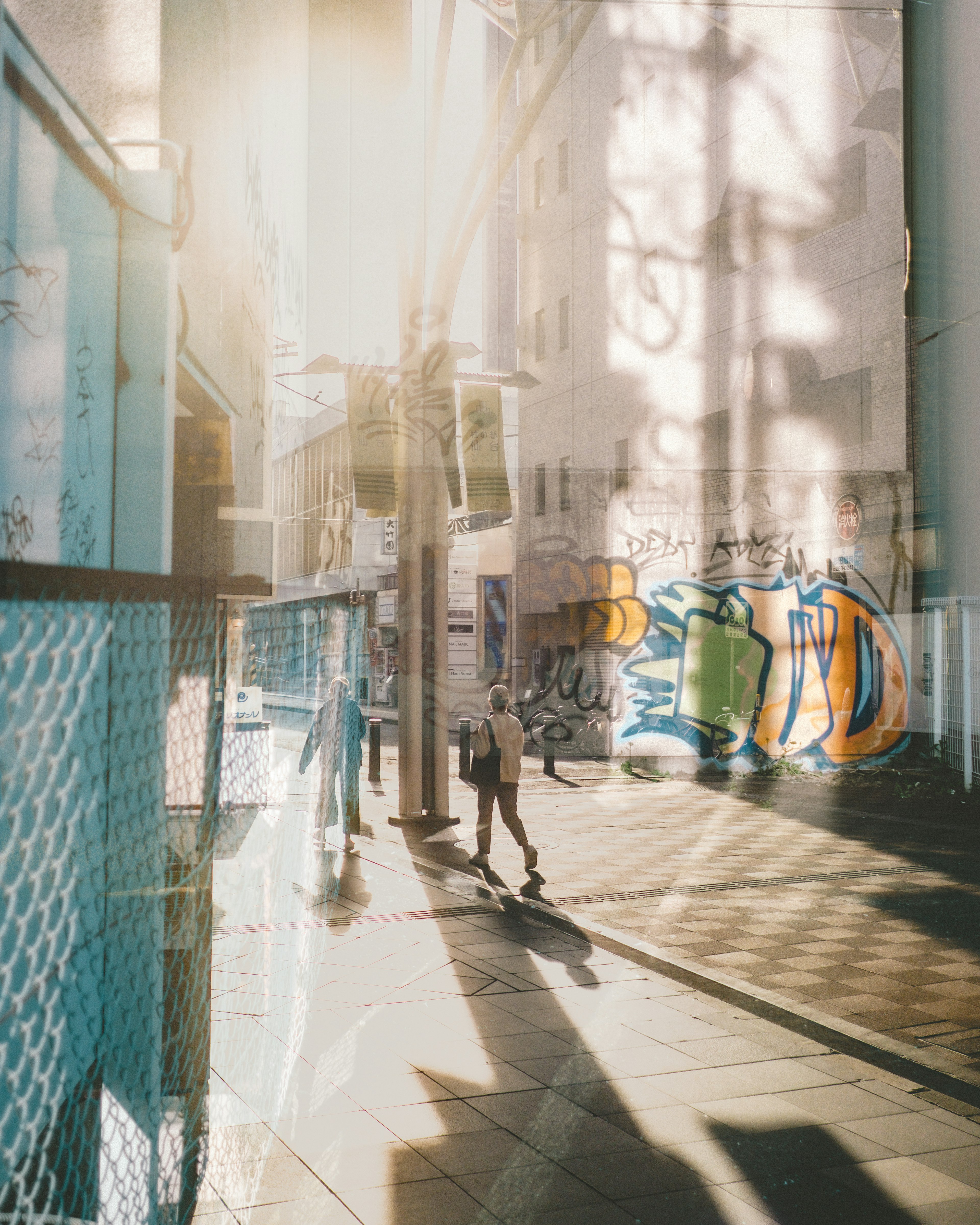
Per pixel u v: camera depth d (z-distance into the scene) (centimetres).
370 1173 301
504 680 2342
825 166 1648
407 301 1195
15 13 271
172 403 258
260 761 807
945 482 1408
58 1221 209
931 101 1391
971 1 1359
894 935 620
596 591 1933
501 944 583
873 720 1484
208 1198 281
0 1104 187
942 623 1348
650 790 1355
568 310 2117
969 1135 339
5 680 190
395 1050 407
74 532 225
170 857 283
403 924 621
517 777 819
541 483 2133
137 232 257
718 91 1823
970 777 1252
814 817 1120
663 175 1909
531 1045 418
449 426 1198
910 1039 435
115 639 242
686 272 1853
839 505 1576
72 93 276
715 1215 284
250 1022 434
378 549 2750
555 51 2084
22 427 196
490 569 2361
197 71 323
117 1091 238
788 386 1686
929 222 1404
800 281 1667
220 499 390
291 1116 338
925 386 1440
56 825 212
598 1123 343
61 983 214
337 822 838
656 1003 479
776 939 607
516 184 2236
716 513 1772
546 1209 282
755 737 1641
